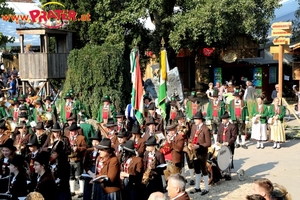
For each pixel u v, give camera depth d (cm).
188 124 1285
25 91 2536
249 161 1561
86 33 2800
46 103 1848
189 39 2723
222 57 3170
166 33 2750
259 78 3134
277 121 1762
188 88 3566
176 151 1129
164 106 1556
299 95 2495
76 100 1870
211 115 1884
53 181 859
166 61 1566
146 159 996
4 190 862
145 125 1427
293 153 1683
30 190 873
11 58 3559
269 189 641
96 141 1025
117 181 891
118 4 2692
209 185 1256
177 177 696
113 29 2638
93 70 2120
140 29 2798
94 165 1013
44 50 2552
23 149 1235
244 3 2559
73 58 2159
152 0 2539
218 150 1235
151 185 973
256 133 1780
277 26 1978
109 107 1705
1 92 2744
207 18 2506
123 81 2188
